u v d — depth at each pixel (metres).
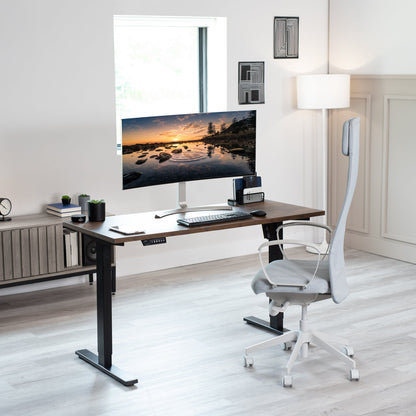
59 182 6.14
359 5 6.94
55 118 6.06
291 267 4.74
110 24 6.16
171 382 4.61
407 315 5.54
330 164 7.36
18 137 5.95
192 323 5.44
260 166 7.05
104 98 6.22
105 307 4.70
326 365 4.78
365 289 6.08
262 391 4.49
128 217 5.04
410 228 6.73
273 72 7.00
